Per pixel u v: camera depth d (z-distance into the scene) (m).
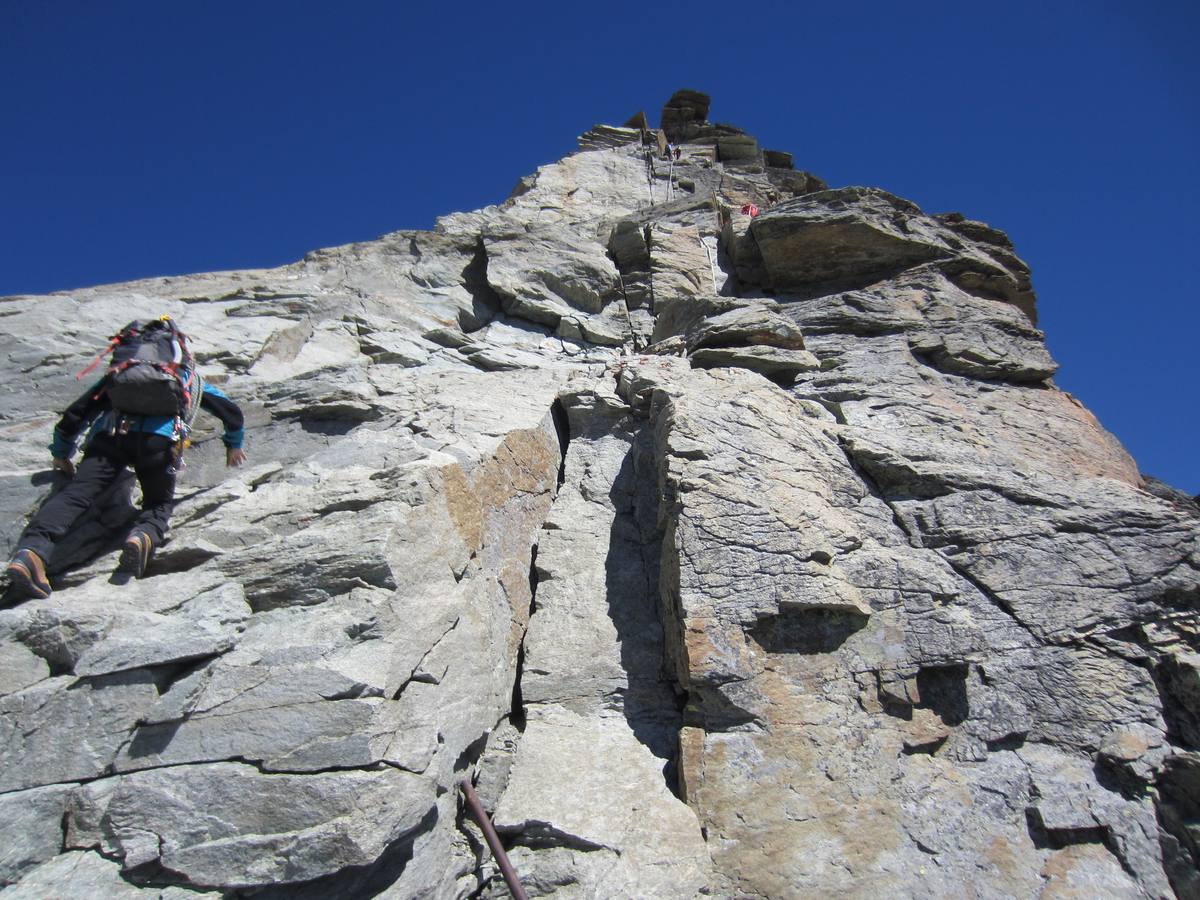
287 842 4.62
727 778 6.28
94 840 4.66
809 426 9.27
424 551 6.30
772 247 13.66
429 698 5.66
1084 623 7.59
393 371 9.91
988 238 14.95
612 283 13.13
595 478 9.19
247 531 6.29
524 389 10.05
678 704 7.11
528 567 8.32
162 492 6.14
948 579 7.70
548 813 5.97
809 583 7.20
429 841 5.35
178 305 9.85
